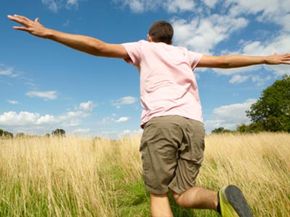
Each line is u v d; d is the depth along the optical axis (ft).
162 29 9.33
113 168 22.52
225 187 7.13
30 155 17.75
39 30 7.37
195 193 8.07
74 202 12.37
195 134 8.34
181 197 8.39
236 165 15.71
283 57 9.25
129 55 8.64
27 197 12.55
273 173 14.71
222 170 14.84
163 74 8.51
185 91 8.50
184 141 8.34
